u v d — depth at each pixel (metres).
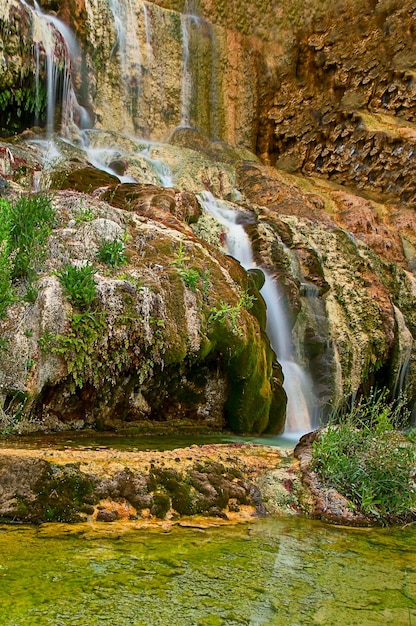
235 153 13.55
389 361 8.84
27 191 6.55
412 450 4.22
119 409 4.89
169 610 2.27
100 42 12.12
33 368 4.37
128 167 10.18
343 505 3.82
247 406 5.60
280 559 2.94
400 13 13.93
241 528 3.41
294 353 7.70
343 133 13.83
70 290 4.55
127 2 12.84
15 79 9.50
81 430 4.66
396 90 13.74
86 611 2.20
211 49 14.48
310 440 4.66
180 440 4.76
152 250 5.54
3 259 4.63
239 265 6.43
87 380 4.58
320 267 8.66
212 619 2.23
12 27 9.31
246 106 14.84
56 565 2.60
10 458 3.31
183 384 5.25
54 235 5.11
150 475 3.54
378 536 3.52
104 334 4.61
